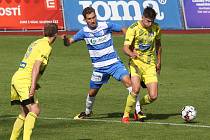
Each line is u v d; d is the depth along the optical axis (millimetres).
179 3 88188
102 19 82938
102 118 30328
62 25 82375
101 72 29734
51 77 46250
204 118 30312
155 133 26391
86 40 29734
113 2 83625
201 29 88875
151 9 28781
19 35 80812
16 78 23547
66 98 36906
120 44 71875
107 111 32531
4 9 82125
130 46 29516
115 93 39156
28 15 82062
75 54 62062
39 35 80688
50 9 82438
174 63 55938
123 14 83688
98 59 29672
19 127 23797
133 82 28969
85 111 30391
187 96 38094
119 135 26016
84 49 66625
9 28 82000
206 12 89500
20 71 23688
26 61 23672
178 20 87750
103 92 39531
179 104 35000
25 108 23688
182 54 63094
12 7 82188
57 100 36094
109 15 83250
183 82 44594
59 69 50906
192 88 41625
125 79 29156
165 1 87312
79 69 51125
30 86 23359
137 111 29453
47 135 25984
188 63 56125
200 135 25984
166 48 68625
